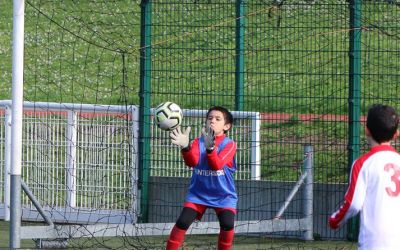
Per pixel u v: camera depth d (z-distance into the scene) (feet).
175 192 113.39
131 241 106.11
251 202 111.55
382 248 59.31
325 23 122.62
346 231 108.58
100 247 102.68
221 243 88.79
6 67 219.61
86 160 116.47
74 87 186.39
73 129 116.67
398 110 118.42
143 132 114.32
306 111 122.21
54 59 200.85
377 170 60.34
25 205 118.21
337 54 119.96
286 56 125.39
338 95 120.67
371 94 117.19
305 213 108.17
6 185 120.67
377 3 111.34
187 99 118.83
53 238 99.50
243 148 112.57
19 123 94.79
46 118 117.70
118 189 115.24
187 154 86.28
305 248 103.09
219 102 121.49
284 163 115.14
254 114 112.06
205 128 86.02
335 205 108.58
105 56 196.24
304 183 108.17
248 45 120.26
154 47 114.32
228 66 122.62
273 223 105.70
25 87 186.70
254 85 119.34
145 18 114.01
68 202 116.78
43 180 118.11
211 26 115.55
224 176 87.56
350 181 61.11
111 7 200.54
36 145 118.21
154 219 114.32
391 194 59.98
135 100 152.05
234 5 125.59
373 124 61.67
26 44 207.92
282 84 124.06
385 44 120.67
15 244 95.30
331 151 110.93
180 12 122.11
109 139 115.44
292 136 118.42
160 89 116.16
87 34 204.03
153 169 114.62
